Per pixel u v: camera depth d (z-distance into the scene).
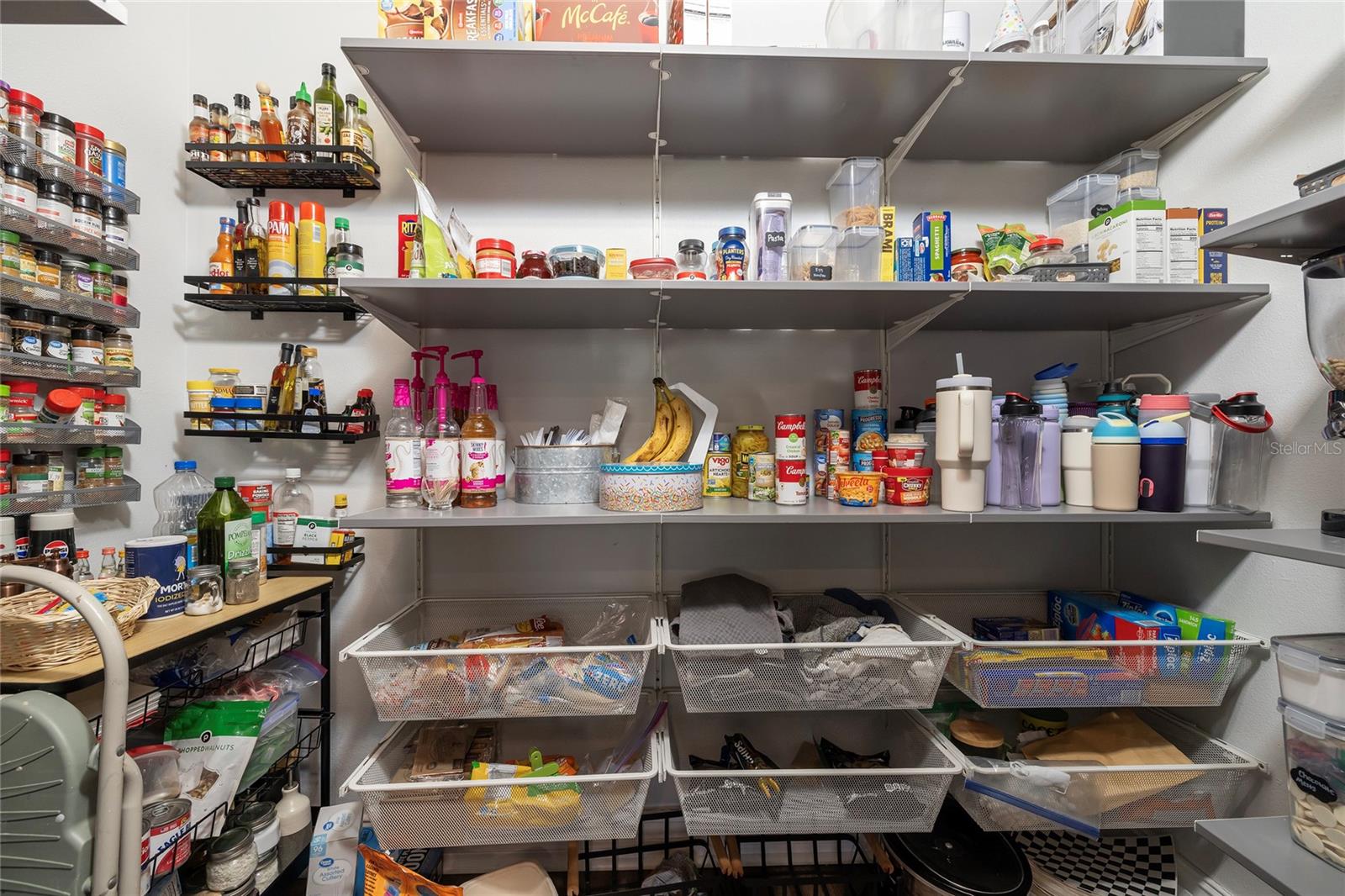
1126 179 1.27
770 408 1.42
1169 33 1.11
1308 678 0.81
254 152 1.27
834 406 1.42
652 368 1.41
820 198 1.43
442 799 0.98
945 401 1.10
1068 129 1.32
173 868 0.93
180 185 1.34
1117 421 1.10
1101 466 1.10
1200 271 1.13
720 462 1.32
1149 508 1.08
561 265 1.12
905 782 1.04
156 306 1.29
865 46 1.17
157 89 1.29
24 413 0.98
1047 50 1.31
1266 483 1.10
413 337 1.33
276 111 1.34
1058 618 1.36
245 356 1.37
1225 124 1.18
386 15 1.06
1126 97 1.19
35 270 1.00
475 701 1.00
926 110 1.22
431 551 1.39
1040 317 1.32
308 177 1.32
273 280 1.24
